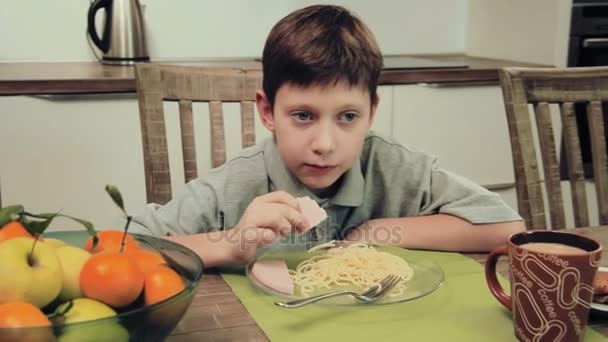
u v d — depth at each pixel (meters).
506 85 1.25
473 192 1.11
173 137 1.99
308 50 0.94
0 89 1.79
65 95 1.86
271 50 1.00
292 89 0.95
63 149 1.89
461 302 0.80
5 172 1.86
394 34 2.66
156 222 1.05
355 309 0.77
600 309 0.75
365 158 1.19
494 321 0.75
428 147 2.27
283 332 0.72
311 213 0.93
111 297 0.60
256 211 0.92
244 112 1.31
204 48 2.41
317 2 2.50
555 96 1.29
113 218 1.99
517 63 2.44
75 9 2.24
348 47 0.96
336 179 1.05
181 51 2.38
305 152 0.98
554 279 0.66
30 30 2.21
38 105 1.84
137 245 0.73
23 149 1.86
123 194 1.98
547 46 2.35
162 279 0.64
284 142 1.00
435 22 2.70
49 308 0.60
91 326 0.54
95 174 1.94
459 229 1.02
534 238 0.74
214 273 0.90
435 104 2.23
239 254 0.90
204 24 2.39
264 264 0.89
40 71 1.98
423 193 1.17
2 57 2.20
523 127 1.25
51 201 1.92
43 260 0.60
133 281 0.61
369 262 0.89
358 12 2.58
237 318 0.75
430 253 1.00
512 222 1.03
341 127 0.98
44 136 1.87
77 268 0.62
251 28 2.45
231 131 2.04
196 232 1.09
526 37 2.45
